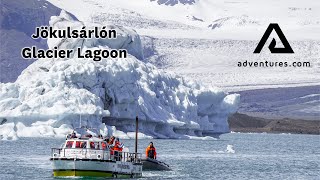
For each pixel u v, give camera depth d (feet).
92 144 554.87
